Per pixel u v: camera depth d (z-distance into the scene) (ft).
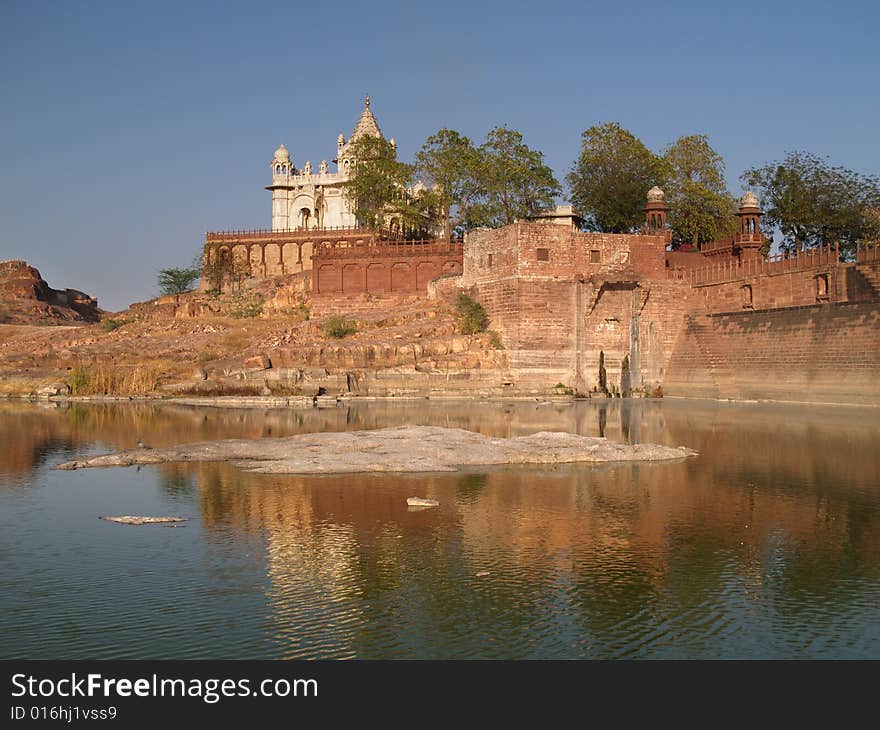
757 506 82.23
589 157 295.07
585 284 234.38
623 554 65.92
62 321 416.87
